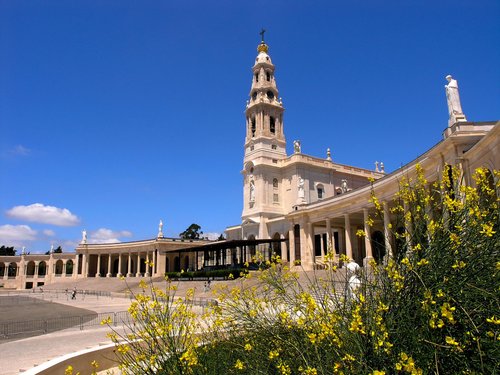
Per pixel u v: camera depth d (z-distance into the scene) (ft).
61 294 236.84
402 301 18.58
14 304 170.81
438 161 93.15
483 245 18.86
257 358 22.15
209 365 23.62
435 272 18.25
